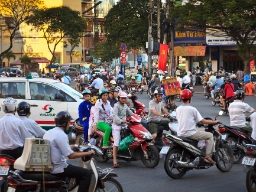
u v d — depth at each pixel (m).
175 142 12.14
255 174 10.45
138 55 89.38
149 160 13.75
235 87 30.33
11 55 92.19
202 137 12.23
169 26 51.84
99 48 100.25
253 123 11.30
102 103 14.35
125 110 13.75
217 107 32.34
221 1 45.53
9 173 9.13
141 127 13.64
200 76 57.56
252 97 41.78
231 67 63.78
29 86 17.50
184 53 62.50
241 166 13.80
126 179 12.29
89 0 118.50
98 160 14.47
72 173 8.52
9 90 17.45
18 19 82.00
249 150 10.28
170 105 25.16
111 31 69.38
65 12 82.75
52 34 92.50
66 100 17.47
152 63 57.09
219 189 11.24
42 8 82.06
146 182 11.95
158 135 14.62
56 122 8.55
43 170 8.30
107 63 96.06
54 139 8.41
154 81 39.31
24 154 8.35
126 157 13.73
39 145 8.28
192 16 46.97
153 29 64.50
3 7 78.44
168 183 11.84
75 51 107.56
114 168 13.68
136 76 48.94
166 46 46.59
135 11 68.69
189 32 62.03
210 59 64.25
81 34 91.50
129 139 13.55
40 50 104.06
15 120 9.46
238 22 44.69
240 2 45.03
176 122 14.13
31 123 9.89
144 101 37.16
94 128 14.21
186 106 12.28
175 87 25.53
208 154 12.24
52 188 8.51
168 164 12.20
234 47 63.09
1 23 91.19
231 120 14.11
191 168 12.26
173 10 49.50
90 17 114.62
